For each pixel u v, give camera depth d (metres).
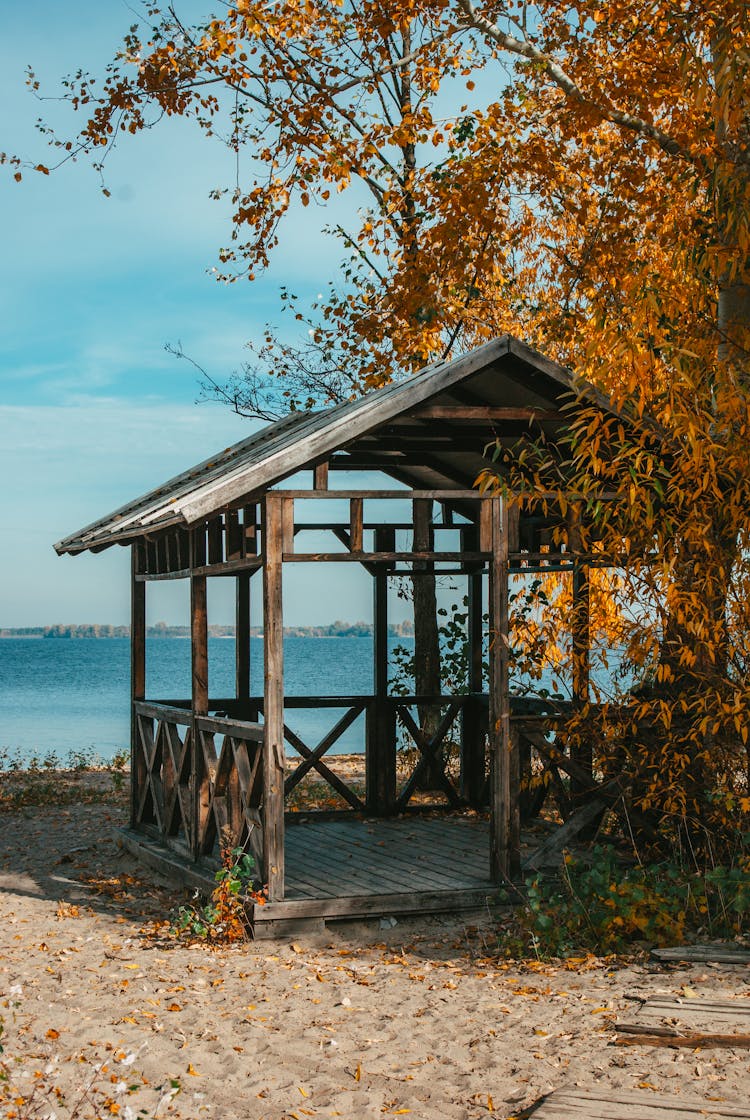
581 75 12.20
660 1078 4.89
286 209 13.30
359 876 9.00
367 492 8.25
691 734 8.22
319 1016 6.25
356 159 13.34
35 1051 5.56
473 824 11.61
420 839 10.73
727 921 7.45
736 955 6.82
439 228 13.17
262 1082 5.23
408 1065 5.43
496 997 6.46
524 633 8.67
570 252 14.20
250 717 11.56
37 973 7.18
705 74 8.34
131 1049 5.59
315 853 10.05
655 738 8.80
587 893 7.80
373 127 13.41
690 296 8.46
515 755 8.75
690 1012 5.70
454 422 9.09
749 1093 4.65
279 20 12.22
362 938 8.09
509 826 8.70
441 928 8.23
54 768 19.50
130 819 11.86
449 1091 5.05
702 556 8.21
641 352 7.68
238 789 8.91
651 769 8.88
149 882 10.23
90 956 7.67
